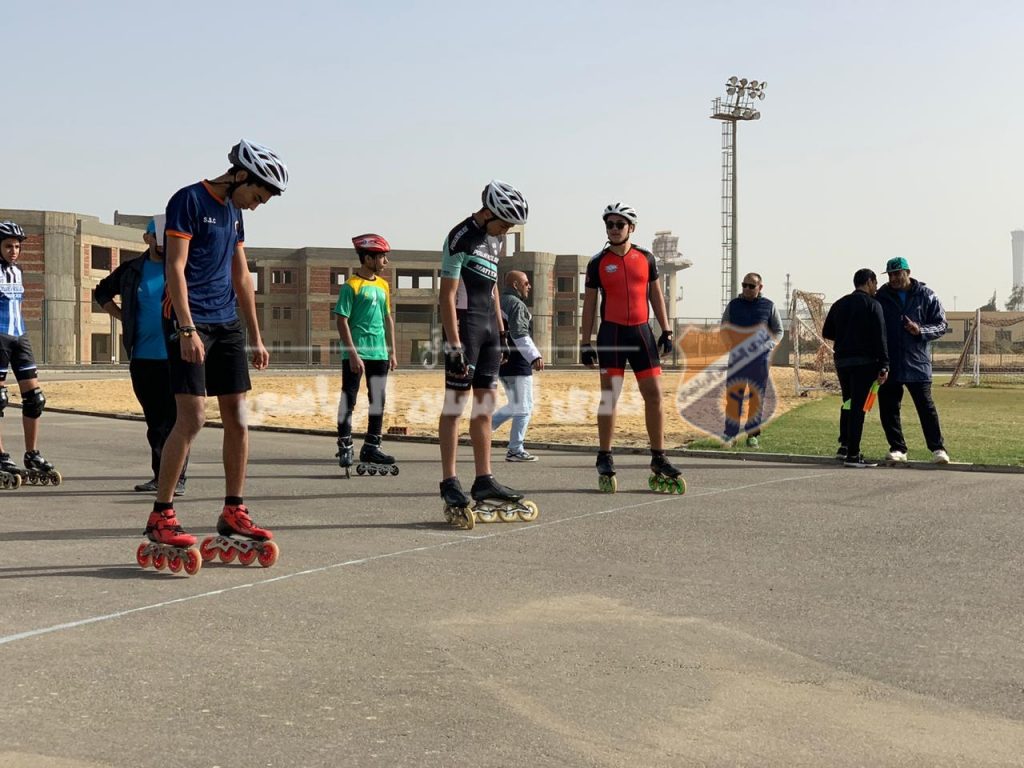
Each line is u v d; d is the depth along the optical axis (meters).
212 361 4.75
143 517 6.14
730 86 65.31
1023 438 11.65
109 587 4.26
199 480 8.02
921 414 8.93
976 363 32.81
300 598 4.09
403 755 2.51
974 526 5.81
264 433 12.51
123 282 7.00
